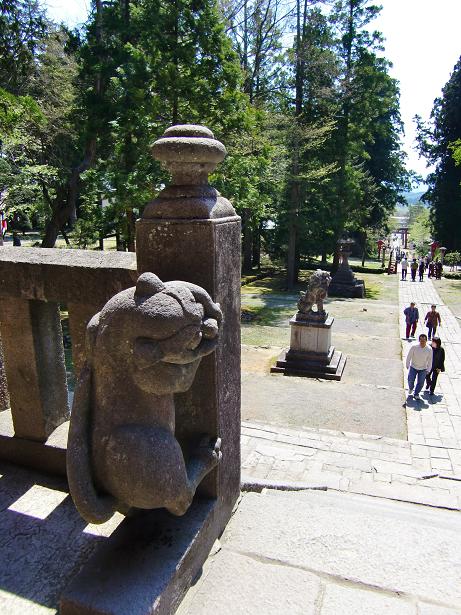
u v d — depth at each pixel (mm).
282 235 29688
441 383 11727
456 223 41000
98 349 1766
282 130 23469
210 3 13312
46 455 2850
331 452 6625
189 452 2225
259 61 23250
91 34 15734
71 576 2184
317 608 2043
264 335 16797
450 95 40062
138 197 12734
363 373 12672
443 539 2459
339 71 25406
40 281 2512
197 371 2242
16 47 10828
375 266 42031
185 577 2027
